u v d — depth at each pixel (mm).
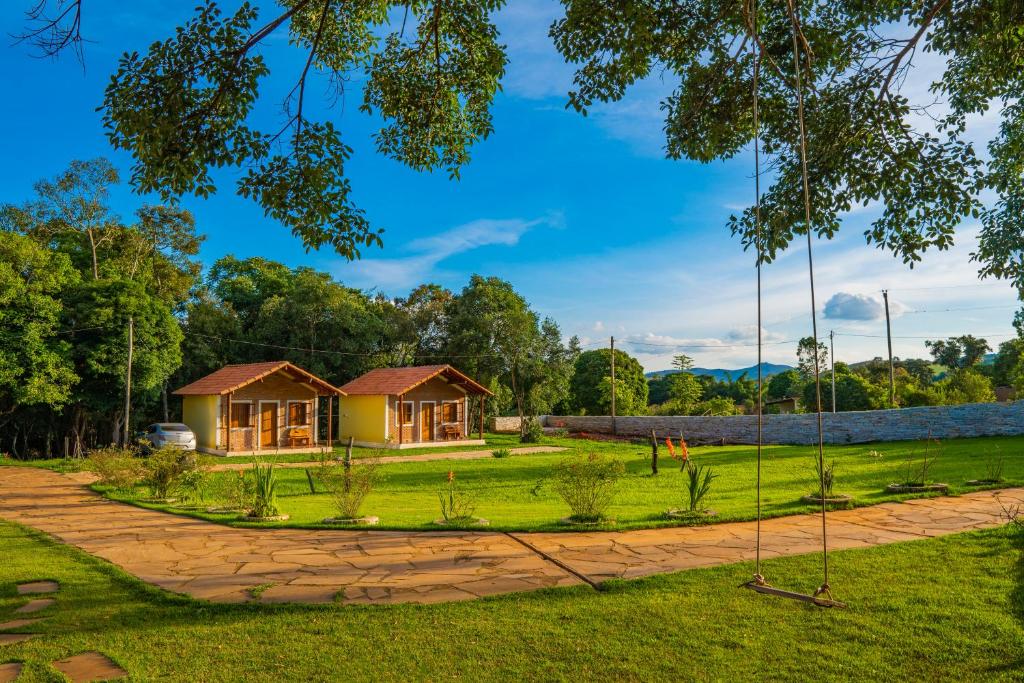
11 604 6344
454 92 8711
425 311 44406
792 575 6688
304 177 6680
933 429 25891
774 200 8828
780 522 9844
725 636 5109
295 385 31906
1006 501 10766
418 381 32719
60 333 29047
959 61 7914
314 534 9875
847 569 6863
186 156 6422
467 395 36750
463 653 4910
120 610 6105
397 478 19219
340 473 11211
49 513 12711
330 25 8258
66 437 30984
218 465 24000
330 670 4648
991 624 5098
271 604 6188
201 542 9359
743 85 8328
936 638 4895
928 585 6188
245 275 47500
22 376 26984
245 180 6699
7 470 23375
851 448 24328
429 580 7043
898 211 8344
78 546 9156
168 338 31891
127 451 17359
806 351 54000
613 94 8148
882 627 5164
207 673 4621
